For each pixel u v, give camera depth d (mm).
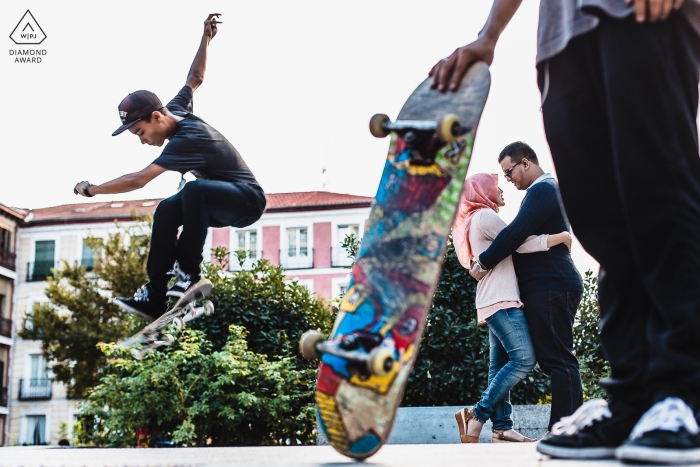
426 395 6512
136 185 3082
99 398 9414
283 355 9906
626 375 1518
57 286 22891
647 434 1242
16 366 32625
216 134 3314
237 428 9188
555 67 1715
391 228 1703
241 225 3318
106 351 9602
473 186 4215
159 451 2195
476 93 1777
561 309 3732
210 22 3609
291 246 32344
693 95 1548
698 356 1354
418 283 1594
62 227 33812
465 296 6605
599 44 1538
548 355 3695
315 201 33938
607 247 1622
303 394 9156
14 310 33219
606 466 1277
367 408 1524
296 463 1584
